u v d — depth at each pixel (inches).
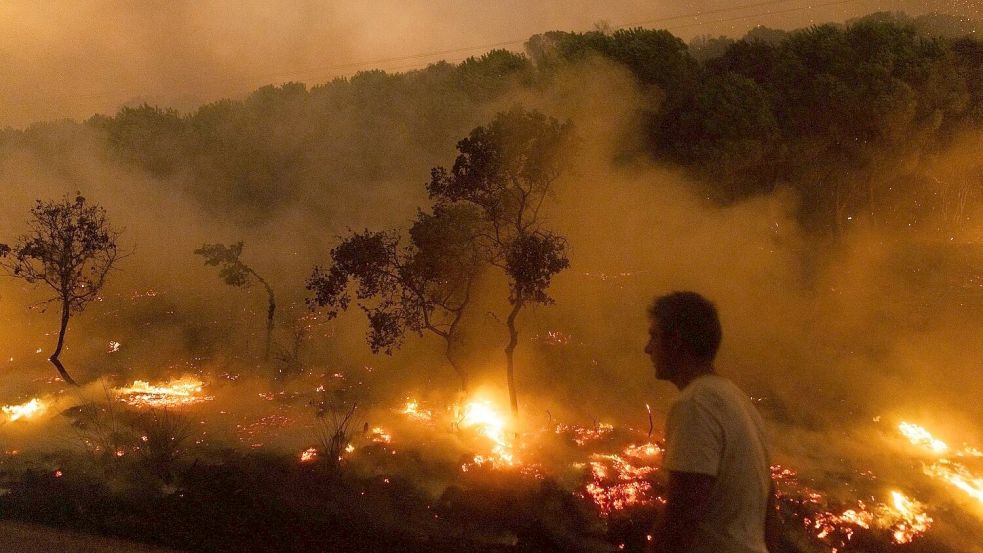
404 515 215.6
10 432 288.2
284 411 317.7
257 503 222.8
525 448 269.6
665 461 97.4
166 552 188.5
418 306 304.7
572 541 199.6
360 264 289.6
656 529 94.5
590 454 263.6
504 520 211.9
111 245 383.2
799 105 658.8
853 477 241.4
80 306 377.1
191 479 241.1
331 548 194.9
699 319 104.6
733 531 94.4
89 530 202.5
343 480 239.6
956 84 673.0
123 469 245.9
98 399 336.2
